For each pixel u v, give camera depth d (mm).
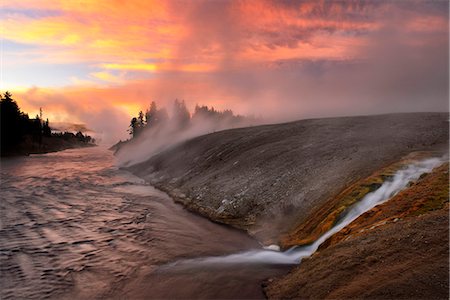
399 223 9797
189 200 26531
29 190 31297
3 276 12266
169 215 22562
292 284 9617
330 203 15828
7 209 23062
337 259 9289
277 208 19266
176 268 12797
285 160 26203
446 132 24078
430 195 11078
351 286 7777
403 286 6809
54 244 15969
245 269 12312
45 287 11430
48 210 23156
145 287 11258
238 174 27484
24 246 15586
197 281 11438
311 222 15484
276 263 12930
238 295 10250
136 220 20922
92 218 21234
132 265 13344
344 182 18031
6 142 86750
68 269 12945
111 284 11609
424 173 14094
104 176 46125
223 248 15516
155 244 16125
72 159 82562
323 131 34656
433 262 7164
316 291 8477
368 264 8312
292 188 20609
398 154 19797
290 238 15453
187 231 18531
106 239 16891
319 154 25062
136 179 44375
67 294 10938
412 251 7930
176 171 40656
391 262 7906
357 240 9914
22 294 10930
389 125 31906
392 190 14148
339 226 13336
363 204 14008
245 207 21188
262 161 28141
